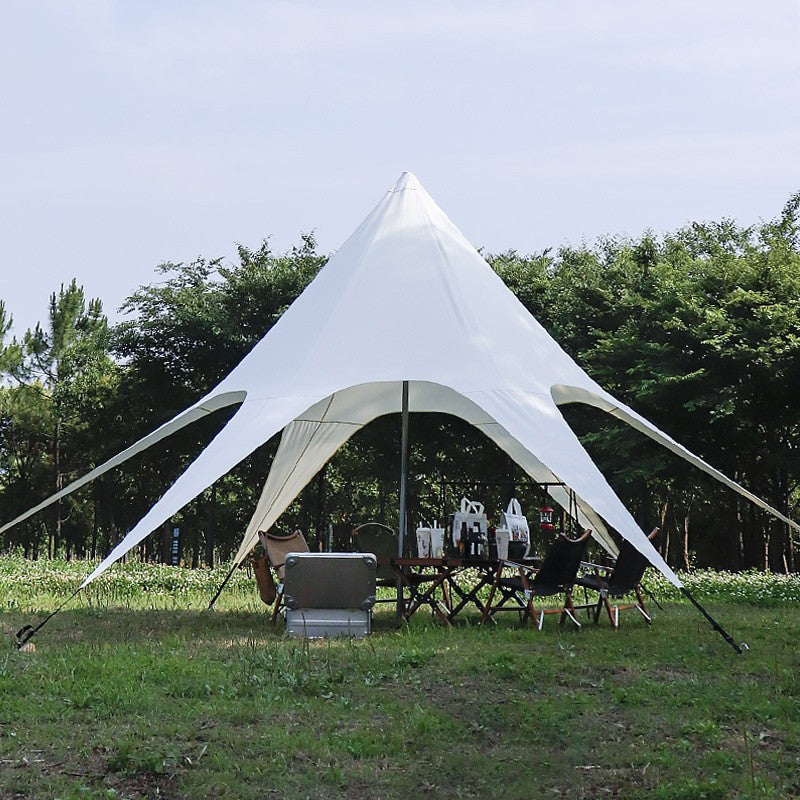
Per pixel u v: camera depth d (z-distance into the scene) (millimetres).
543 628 8594
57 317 33125
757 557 22344
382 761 4527
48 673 6012
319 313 9281
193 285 27984
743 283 19906
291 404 8305
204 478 7789
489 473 25547
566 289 24328
